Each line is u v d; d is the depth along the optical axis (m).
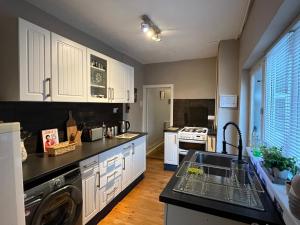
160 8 2.00
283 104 1.39
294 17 1.12
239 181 1.31
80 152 2.03
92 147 2.27
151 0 1.85
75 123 2.48
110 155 2.31
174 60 4.41
